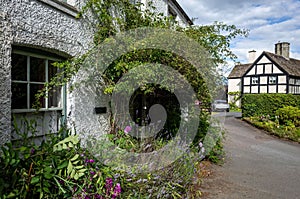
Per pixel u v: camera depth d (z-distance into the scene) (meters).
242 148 7.06
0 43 2.85
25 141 2.66
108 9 4.92
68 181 2.33
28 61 3.45
